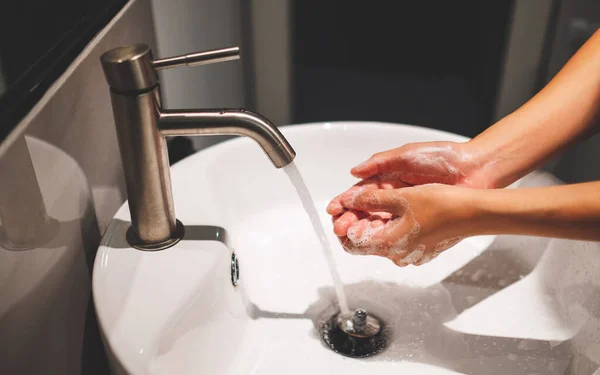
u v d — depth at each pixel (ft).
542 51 3.69
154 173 1.45
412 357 1.65
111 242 1.56
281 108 4.18
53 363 1.34
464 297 1.86
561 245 1.79
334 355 1.66
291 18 3.90
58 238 1.37
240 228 2.04
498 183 1.82
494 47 4.33
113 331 1.28
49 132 1.31
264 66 3.99
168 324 1.31
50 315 1.33
